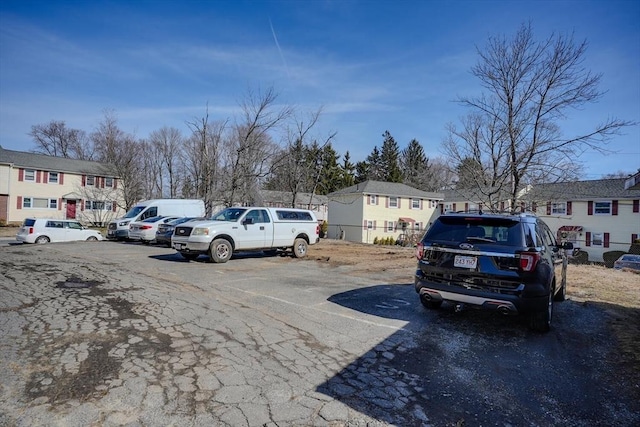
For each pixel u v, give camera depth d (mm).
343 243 22234
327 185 53219
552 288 5090
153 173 47625
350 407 2875
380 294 6824
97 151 49906
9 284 6648
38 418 2518
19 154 32875
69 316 4738
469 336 4652
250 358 3691
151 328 4406
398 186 37406
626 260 16734
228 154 23625
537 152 15578
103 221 35906
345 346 4164
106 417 2570
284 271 9227
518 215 5039
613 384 3426
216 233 10305
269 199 28359
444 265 5000
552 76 15148
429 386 3299
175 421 2564
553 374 3615
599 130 14648
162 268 9008
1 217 30312
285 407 2820
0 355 3490
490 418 2809
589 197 27422
